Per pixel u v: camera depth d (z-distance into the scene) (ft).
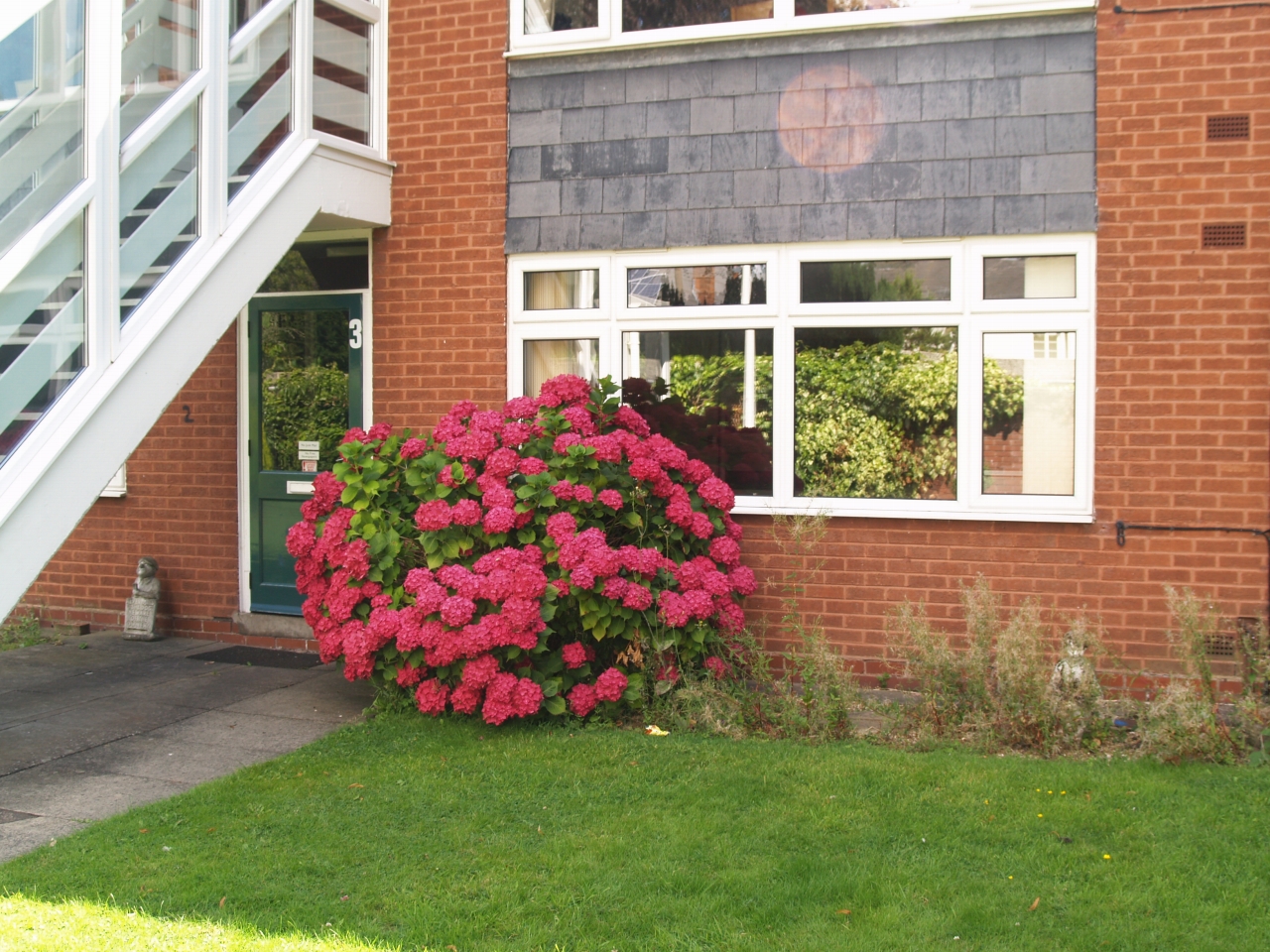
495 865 12.38
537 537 18.38
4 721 18.84
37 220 15.39
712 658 18.48
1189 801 14.05
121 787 15.49
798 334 21.15
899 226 20.48
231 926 10.88
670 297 21.88
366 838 13.17
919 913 11.23
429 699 17.70
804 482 21.17
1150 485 19.36
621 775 15.29
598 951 10.52
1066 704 16.81
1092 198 19.53
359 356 23.89
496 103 22.82
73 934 10.68
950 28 20.26
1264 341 18.86
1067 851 12.66
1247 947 10.52
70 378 16.02
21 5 15.16
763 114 21.21
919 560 20.47
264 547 24.82
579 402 19.86
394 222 23.53
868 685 20.68
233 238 18.94
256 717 19.15
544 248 22.49
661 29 21.86
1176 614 17.28
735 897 11.57
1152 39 19.29
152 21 17.67
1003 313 20.02
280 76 20.72
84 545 26.22
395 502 19.17
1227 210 18.98
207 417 25.07
